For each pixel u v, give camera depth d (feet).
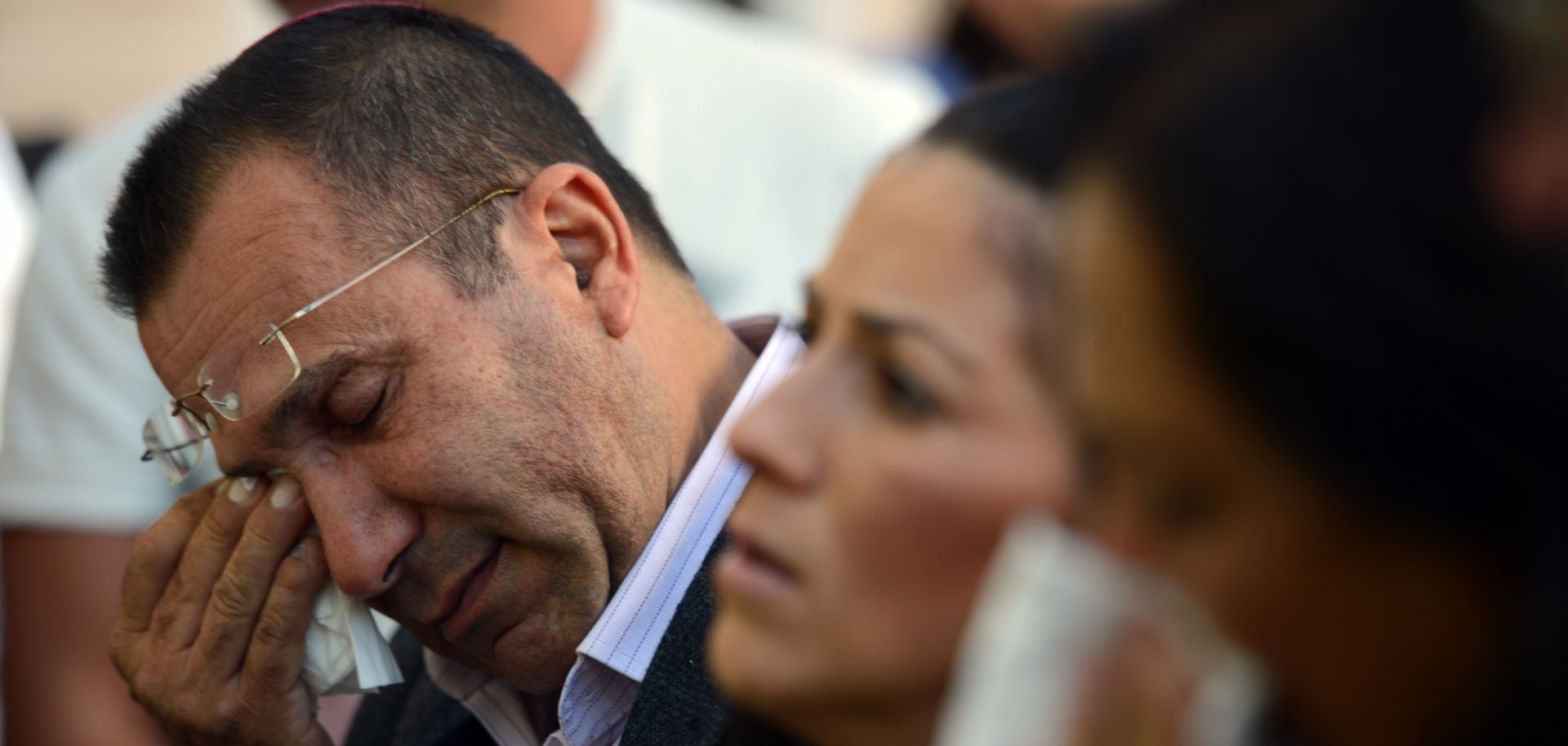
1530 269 4.56
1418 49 4.70
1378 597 5.09
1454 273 4.55
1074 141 5.74
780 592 7.14
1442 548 4.89
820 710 7.13
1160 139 4.97
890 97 24.12
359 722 17.69
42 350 21.53
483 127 14.05
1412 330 4.51
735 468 13.88
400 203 13.47
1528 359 4.49
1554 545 4.64
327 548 13.42
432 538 13.41
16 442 21.35
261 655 14.57
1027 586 5.75
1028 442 6.95
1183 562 5.45
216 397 13.65
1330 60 4.74
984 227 7.25
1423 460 4.63
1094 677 5.57
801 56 23.62
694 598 13.09
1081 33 5.93
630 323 13.96
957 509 6.94
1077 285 5.50
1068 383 5.74
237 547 14.79
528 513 13.24
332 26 14.20
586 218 14.03
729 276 22.25
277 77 13.80
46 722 20.70
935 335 7.12
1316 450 4.76
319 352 13.17
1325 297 4.57
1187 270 4.84
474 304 13.38
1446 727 5.20
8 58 35.94
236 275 13.43
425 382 13.19
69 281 21.43
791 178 22.79
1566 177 4.64
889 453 7.06
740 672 7.14
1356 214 4.58
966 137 7.63
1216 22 5.18
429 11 14.75
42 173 29.84
